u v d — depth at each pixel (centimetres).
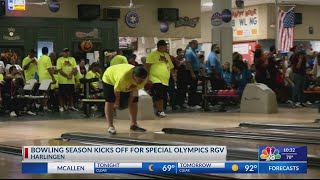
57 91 1507
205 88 1467
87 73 1492
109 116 868
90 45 1912
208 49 2805
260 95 1357
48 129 990
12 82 1376
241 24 2700
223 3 1889
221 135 805
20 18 1819
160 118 1210
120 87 824
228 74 1585
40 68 1479
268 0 2464
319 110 1361
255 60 1578
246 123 993
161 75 1190
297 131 854
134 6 2047
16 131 959
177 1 2150
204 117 1237
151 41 2169
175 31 2155
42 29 1859
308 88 1628
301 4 2656
